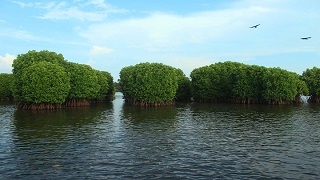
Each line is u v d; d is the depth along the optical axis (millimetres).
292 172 26375
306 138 41812
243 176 25219
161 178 24703
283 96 114188
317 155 32312
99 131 47844
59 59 103875
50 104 91750
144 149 35156
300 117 67438
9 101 136625
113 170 26859
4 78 140500
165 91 111000
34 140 40031
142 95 108875
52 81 87750
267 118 66125
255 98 123812
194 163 29156
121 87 139875
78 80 103125
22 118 65062
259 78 122000
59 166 28078
